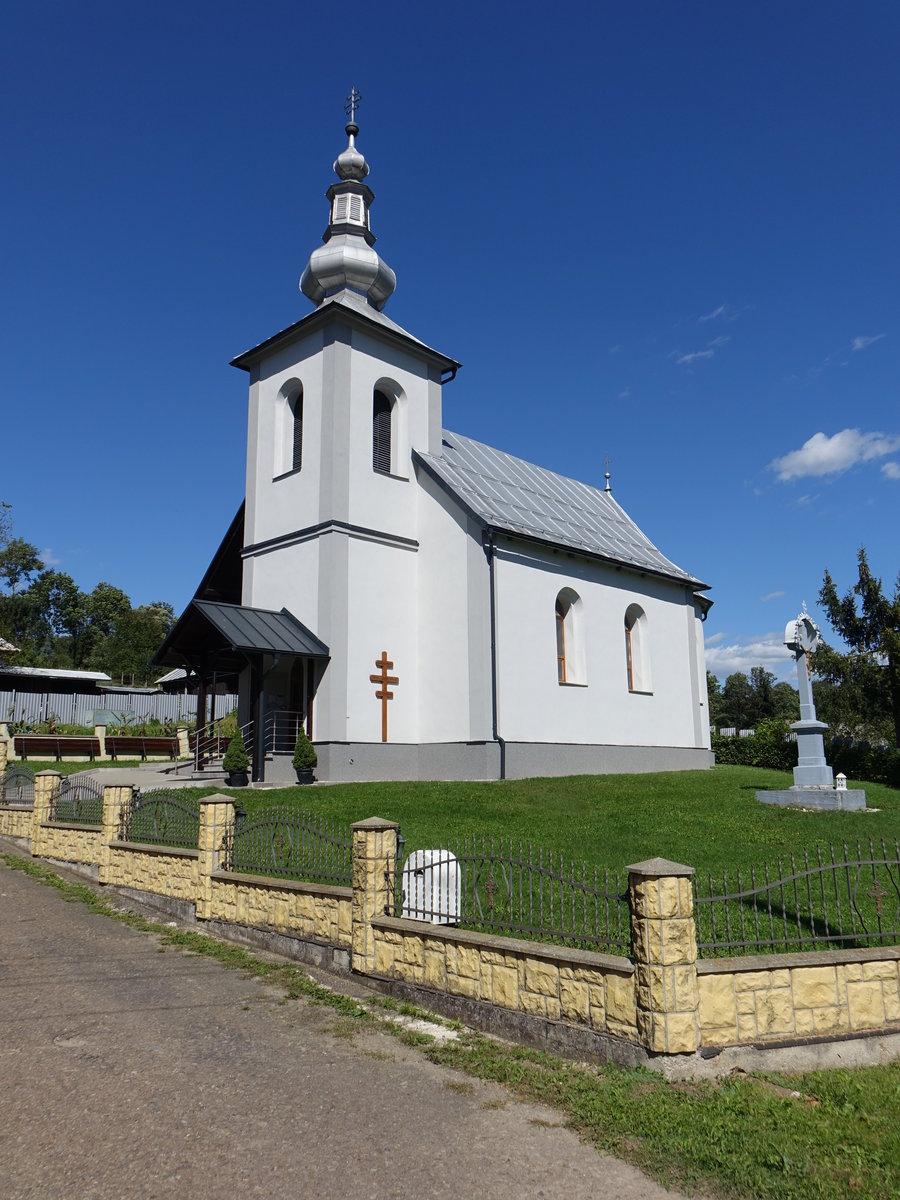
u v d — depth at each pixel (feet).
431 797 54.85
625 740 83.46
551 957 22.22
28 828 56.70
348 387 73.51
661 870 20.35
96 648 259.80
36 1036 22.70
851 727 103.45
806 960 21.36
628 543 95.96
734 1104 18.30
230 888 34.27
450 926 26.37
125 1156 16.26
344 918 28.91
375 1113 18.44
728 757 104.88
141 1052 21.71
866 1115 17.95
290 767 65.92
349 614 69.87
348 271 82.53
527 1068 20.85
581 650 80.38
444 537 74.54
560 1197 15.19
